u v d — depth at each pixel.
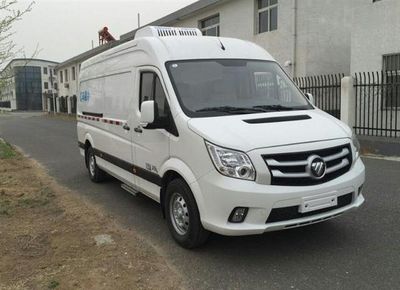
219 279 4.24
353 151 4.82
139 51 6.11
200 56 5.60
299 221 4.34
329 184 4.45
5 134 22.73
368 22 14.35
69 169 10.55
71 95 47.75
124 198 7.48
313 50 17.28
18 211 6.59
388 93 13.34
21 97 66.62
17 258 4.74
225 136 4.40
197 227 4.71
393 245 4.93
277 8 18.38
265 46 19.06
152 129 5.30
